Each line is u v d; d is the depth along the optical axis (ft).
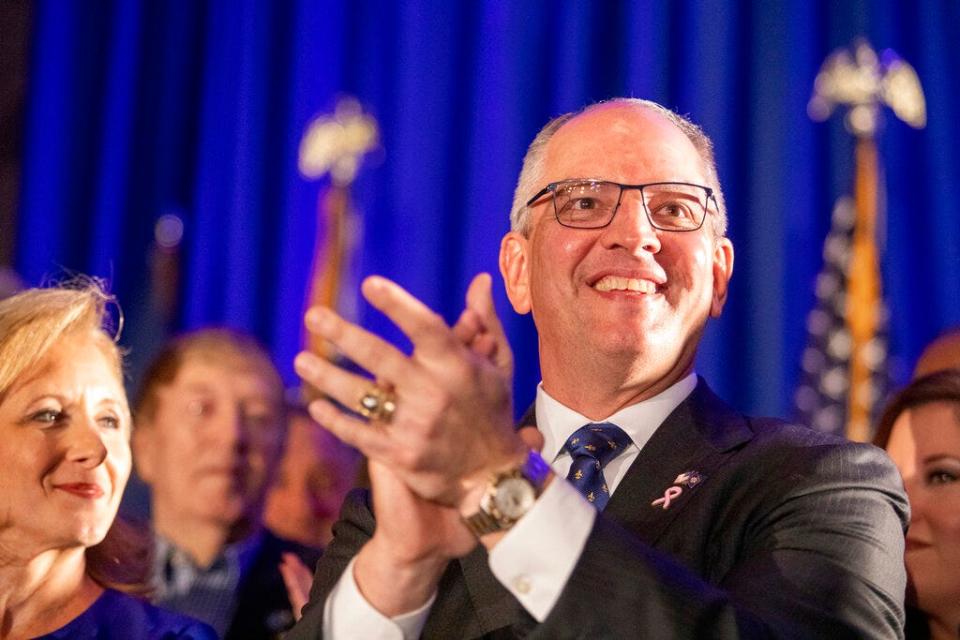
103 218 26.78
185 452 14.67
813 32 25.89
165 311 26.61
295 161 26.71
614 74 25.94
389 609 6.98
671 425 9.25
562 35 26.04
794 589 7.38
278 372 15.61
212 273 26.73
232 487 14.67
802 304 24.93
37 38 27.27
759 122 25.34
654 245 9.31
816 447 8.59
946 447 10.71
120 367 10.72
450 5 26.50
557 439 9.77
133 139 27.09
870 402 24.25
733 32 25.68
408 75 26.48
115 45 27.25
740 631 6.66
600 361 9.34
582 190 9.57
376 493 6.80
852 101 25.45
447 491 6.57
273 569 14.62
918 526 10.74
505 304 25.23
